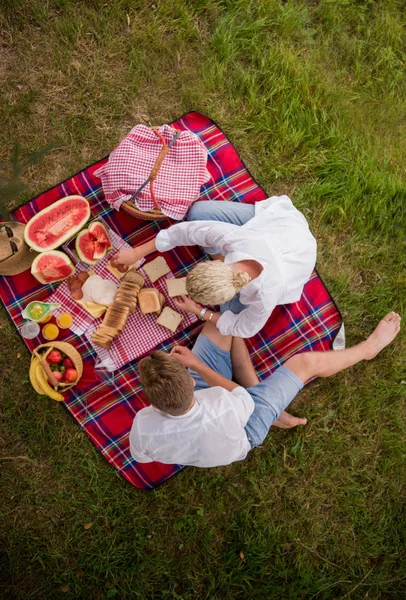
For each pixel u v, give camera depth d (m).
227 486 3.23
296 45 3.60
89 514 3.14
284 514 3.23
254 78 3.46
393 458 3.32
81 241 2.99
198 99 3.44
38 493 3.13
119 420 3.14
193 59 3.48
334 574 3.18
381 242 3.49
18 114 3.33
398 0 3.66
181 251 3.26
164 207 2.89
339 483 3.29
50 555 3.07
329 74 3.61
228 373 2.98
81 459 3.16
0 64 3.35
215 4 3.50
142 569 3.10
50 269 2.92
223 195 3.31
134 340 3.14
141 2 3.45
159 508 3.17
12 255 2.83
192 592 3.10
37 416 3.16
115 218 3.23
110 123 3.39
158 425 2.38
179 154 2.96
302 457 3.27
